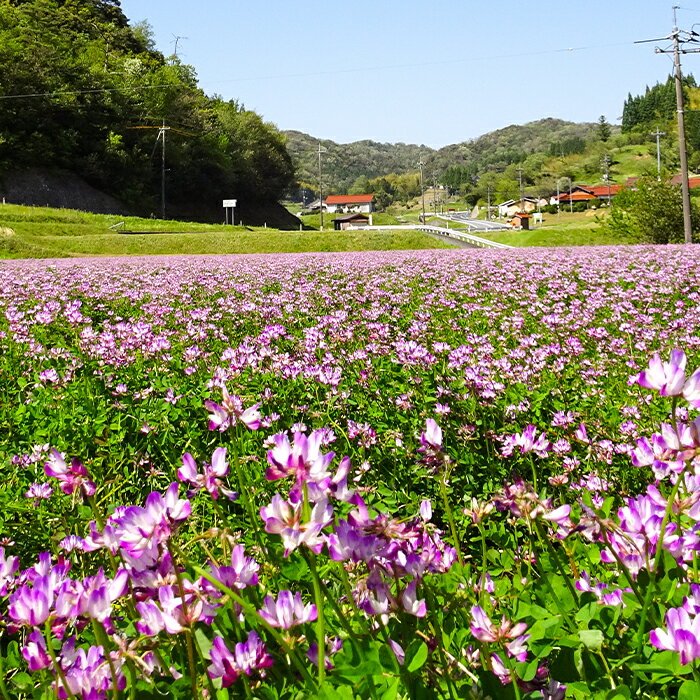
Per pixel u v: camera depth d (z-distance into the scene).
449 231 71.62
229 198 132.12
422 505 2.22
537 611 2.20
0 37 105.38
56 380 6.77
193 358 8.16
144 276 21.08
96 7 153.88
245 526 3.91
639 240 48.53
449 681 1.85
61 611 1.67
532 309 13.06
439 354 8.26
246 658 1.73
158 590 1.81
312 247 52.06
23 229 57.66
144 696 1.88
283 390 6.48
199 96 145.25
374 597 1.80
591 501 3.48
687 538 2.08
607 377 7.50
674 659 1.79
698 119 192.50
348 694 1.67
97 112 106.81
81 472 2.15
